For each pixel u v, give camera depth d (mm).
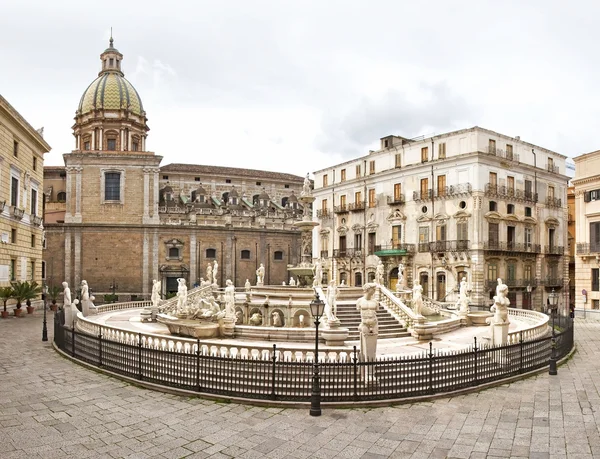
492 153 49312
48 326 32531
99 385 16469
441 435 12000
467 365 16297
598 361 21078
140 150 74188
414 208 53750
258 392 14828
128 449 11094
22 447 11141
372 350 15758
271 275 71438
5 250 40312
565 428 12469
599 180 41156
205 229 67250
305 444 11414
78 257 62781
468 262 48094
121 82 73375
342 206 62438
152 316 32656
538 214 54219
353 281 61062
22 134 44219
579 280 42469
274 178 81875
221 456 10742
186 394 15141
